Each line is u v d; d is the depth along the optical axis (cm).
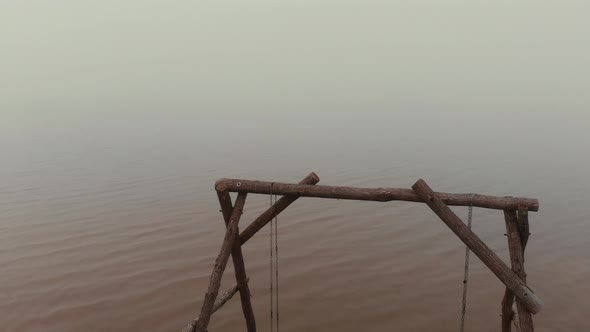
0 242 1473
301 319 1054
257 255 1401
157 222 1648
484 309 1073
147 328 1017
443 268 1286
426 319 1038
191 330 721
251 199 1939
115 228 1590
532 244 1423
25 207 1817
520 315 627
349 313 1072
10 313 1070
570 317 1014
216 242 1475
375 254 1384
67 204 1853
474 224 1625
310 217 1717
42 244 1457
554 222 1605
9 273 1263
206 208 1797
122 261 1336
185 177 2280
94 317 1053
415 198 688
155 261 1338
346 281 1222
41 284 1202
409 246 1440
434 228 1588
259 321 1047
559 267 1259
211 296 714
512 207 641
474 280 1213
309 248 1439
